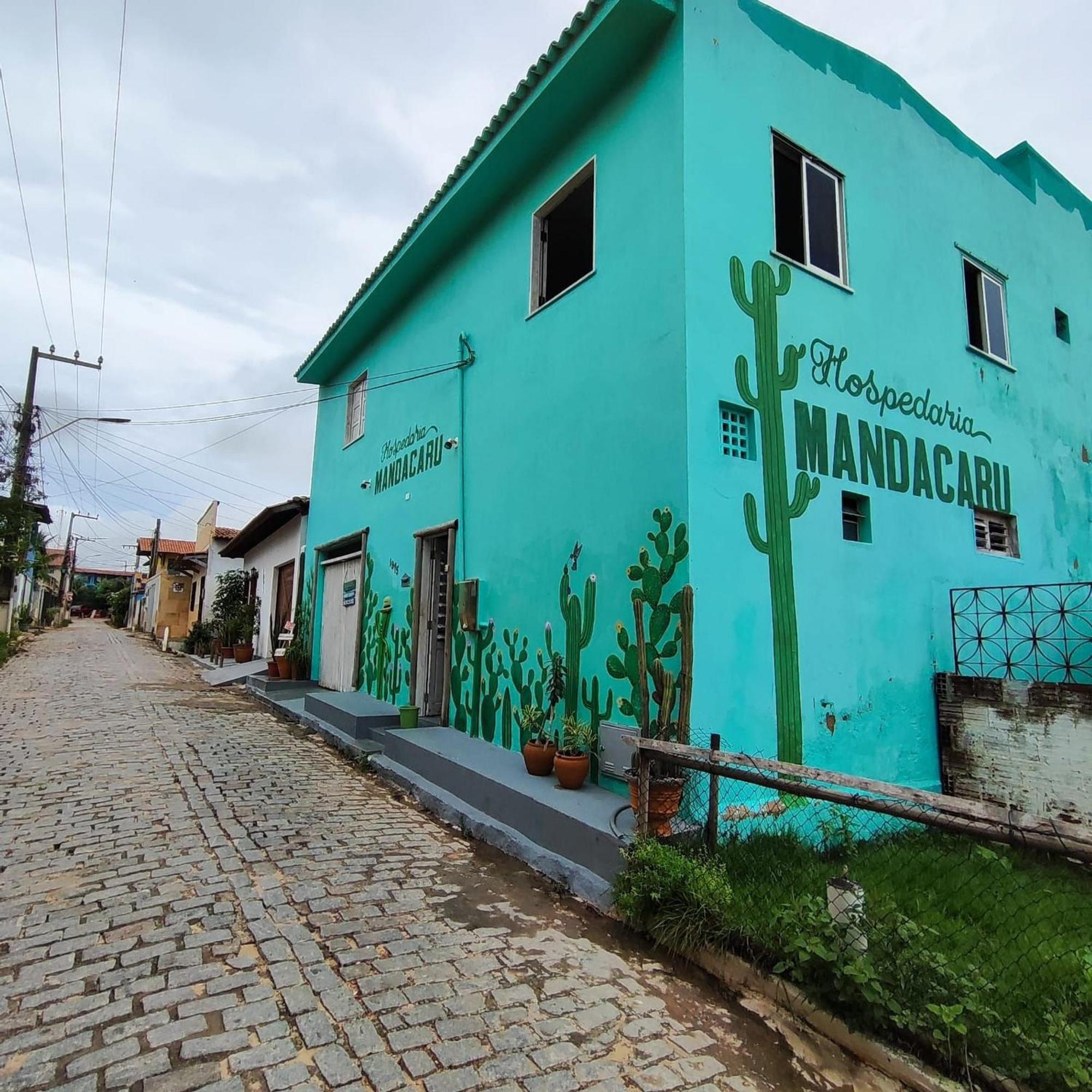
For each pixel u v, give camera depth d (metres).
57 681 13.27
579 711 5.58
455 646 7.65
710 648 4.68
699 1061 2.65
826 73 6.41
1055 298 8.98
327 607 12.25
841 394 5.97
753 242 5.50
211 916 3.61
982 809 2.54
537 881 4.38
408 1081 2.43
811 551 5.45
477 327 7.93
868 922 2.96
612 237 5.85
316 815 5.48
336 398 12.68
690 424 4.83
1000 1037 2.48
